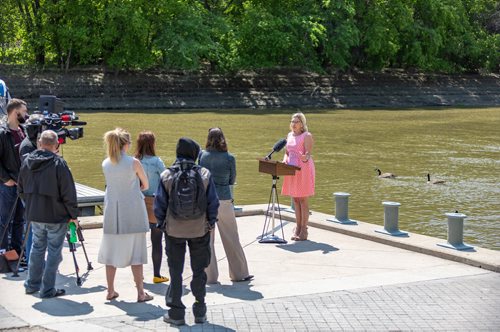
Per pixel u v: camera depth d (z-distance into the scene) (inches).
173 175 304.0
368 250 442.3
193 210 299.1
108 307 329.4
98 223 503.2
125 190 335.9
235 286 366.9
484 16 3110.2
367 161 1080.2
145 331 294.4
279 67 2593.5
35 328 296.7
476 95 2765.7
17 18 2329.0
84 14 2268.7
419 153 1188.5
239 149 1195.9
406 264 408.5
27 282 350.9
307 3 2588.6
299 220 470.6
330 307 327.0
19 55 2375.7
